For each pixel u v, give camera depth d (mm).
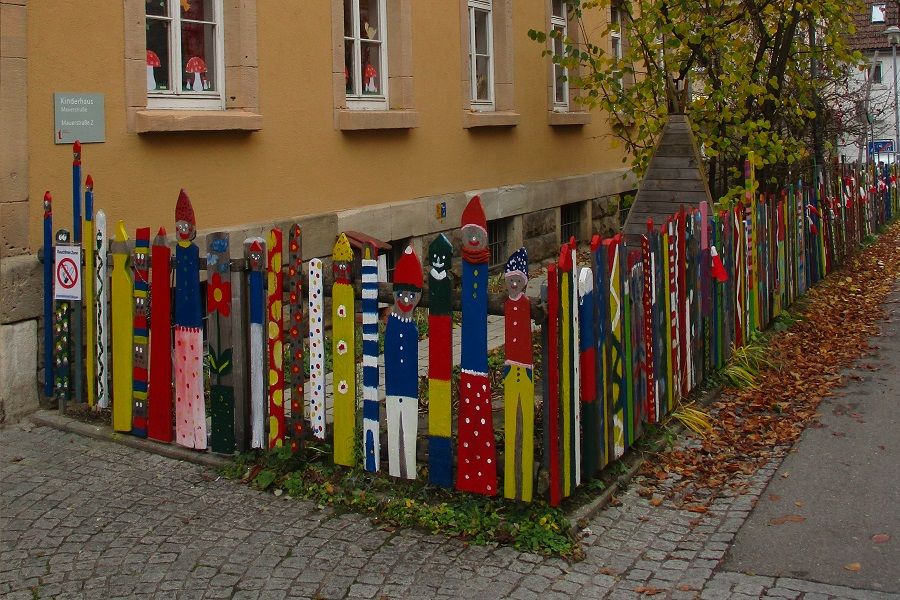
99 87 7496
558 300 5184
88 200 6777
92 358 6902
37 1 6996
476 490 5414
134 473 6117
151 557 5039
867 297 12508
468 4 12648
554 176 14984
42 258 7000
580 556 5012
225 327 6133
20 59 6883
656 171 9398
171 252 6398
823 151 13703
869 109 19359
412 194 11461
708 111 10750
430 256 5445
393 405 5645
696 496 5906
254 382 6109
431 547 5117
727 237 8523
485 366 5312
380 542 5176
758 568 4938
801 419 7383
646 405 6555
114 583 4789
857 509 5676
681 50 10781
